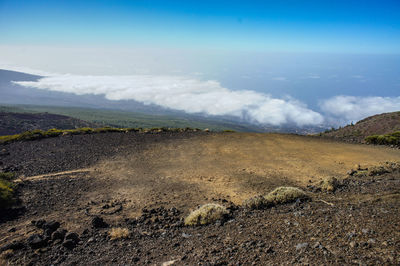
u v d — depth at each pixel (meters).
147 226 7.30
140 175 12.20
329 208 7.25
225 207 8.02
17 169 12.22
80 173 12.09
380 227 5.31
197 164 14.07
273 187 10.88
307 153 16.48
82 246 6.12
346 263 4.24
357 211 6.55
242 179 11.93
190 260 5.14
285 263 4.58
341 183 10.46
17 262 5.46
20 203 8.68
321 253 4.69
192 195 10.02
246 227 6.66
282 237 5.71
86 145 16.92
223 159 15.07
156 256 5.52
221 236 6.25
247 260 4.91
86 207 8.68
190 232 6.77
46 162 13.43
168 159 14.80
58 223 7.15
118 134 20.55
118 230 6.72
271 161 14.80
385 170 12.07
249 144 18.64
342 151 17.00
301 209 7.62
